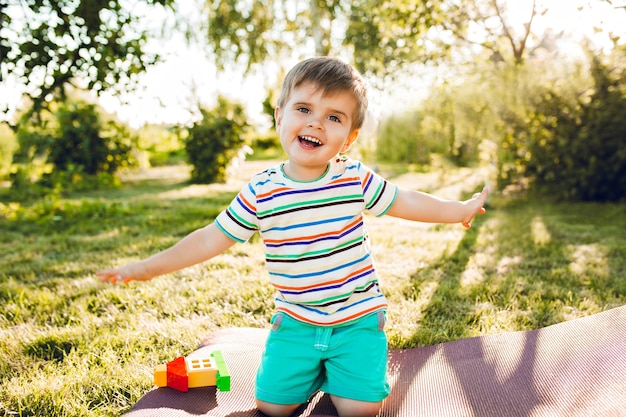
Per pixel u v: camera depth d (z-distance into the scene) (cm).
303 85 176
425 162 1270
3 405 187
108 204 630
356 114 180
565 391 164
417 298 298
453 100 870
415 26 713
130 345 237
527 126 675
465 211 193
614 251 402
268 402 173
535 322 260
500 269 360
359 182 184
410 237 466
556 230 487
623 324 192
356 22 970
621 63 614
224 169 1088
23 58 517
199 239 184
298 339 177
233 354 216
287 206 178
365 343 173
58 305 296
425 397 179
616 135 630
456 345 218
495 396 171
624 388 152
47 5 516
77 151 1053
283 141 180
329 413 178
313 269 177
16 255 422
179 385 186
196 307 288
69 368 216
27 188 836
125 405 189
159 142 1791
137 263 183
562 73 649
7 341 243
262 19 1225
